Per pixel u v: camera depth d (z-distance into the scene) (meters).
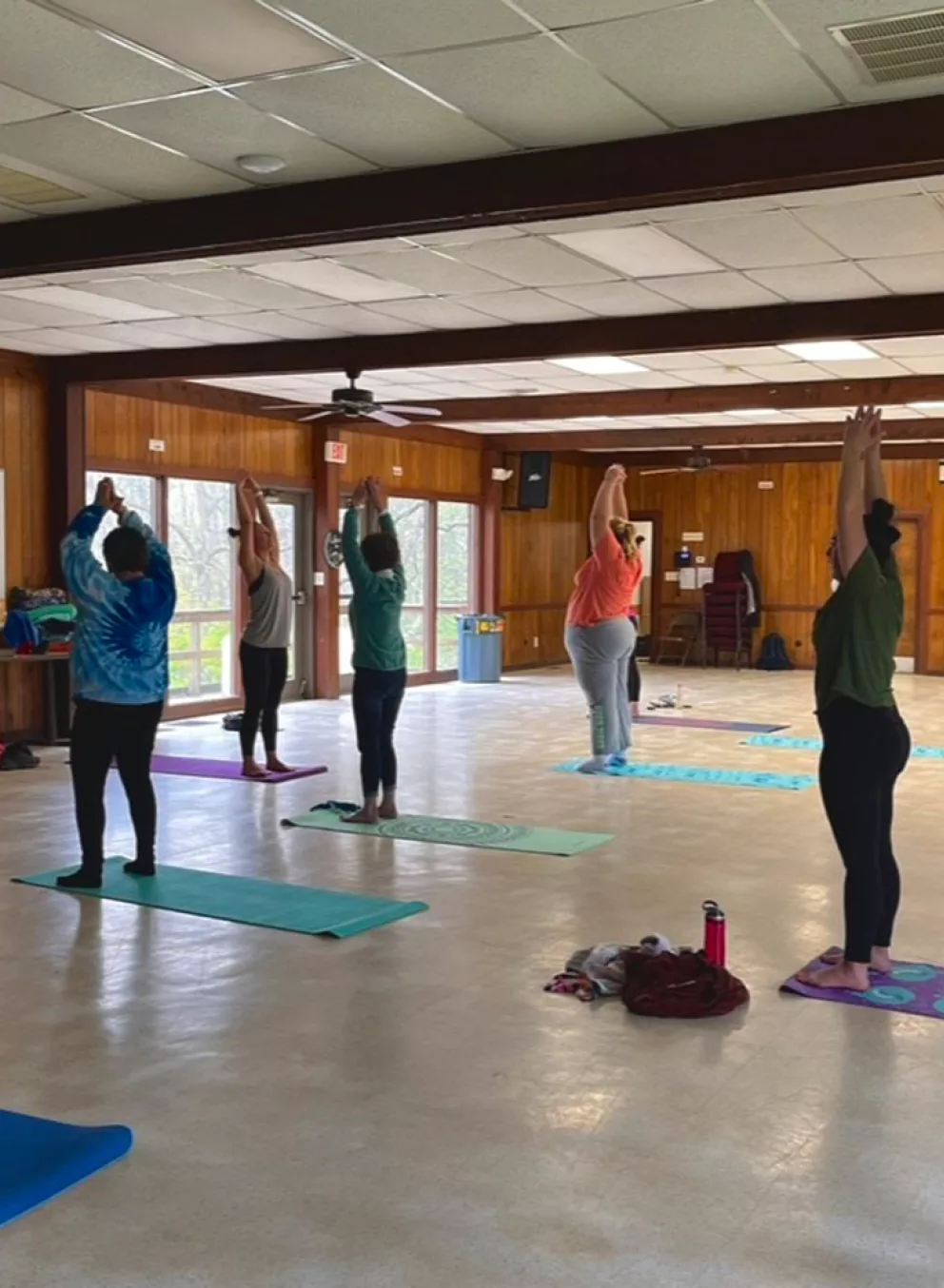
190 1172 2.88
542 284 7.40
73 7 3.78
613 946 4.35
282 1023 3.83
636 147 4.90
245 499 7.92
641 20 3.81
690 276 7.12
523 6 3.73
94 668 5.27
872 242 6.32
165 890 5.30
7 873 5.61
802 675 16.31
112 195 5.78
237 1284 2.43
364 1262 2.50
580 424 14.73
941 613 16.42
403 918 4.96
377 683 6.61
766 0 3.66
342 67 4.23
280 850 6.07
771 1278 2.45
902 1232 2.62
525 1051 3.62
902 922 4.94
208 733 10.23
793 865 5.93
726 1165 2.92
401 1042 3.69
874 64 4.12
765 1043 3.69
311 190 5.55
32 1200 2.72
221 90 4.46
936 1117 3.19
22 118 4.76
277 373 9.55
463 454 15.40
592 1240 2.59
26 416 9.88
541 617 17.28
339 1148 3.00
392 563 6.61
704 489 17.95
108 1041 3.67
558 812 7.12
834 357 9.78
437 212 5.30
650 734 10.47
